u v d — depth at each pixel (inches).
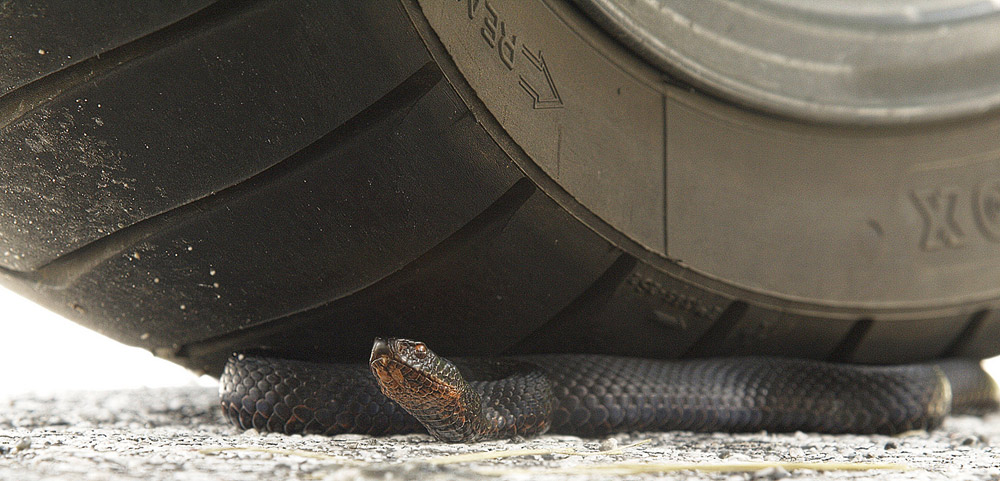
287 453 85.9
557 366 89.6
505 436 88.3
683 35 88.9
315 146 86.8
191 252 87.7
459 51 86.7
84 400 94.3
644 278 89.2
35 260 88.6
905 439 90.0
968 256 91.9
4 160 87.2
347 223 87.3
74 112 86.7
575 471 85.2
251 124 86.6
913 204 91.4
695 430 90.0
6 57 86.4
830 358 92.1
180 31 86.1
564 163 87.8
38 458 85.3
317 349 88.8
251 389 88.5
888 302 91.4
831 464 86.0
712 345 90.8
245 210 87.3
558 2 87.6
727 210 89.7
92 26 86.1
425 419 87.7
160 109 86.6
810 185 90.5
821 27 90.7
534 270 88.4
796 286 90.4
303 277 87.8
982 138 91.8
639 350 90.4
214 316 88.6
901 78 91.2
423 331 88.7
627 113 88.5
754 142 90.0
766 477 85.3
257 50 86.2
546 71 87.6
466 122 87.0
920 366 92.4
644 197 88.7
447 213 87.4
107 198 87.4
